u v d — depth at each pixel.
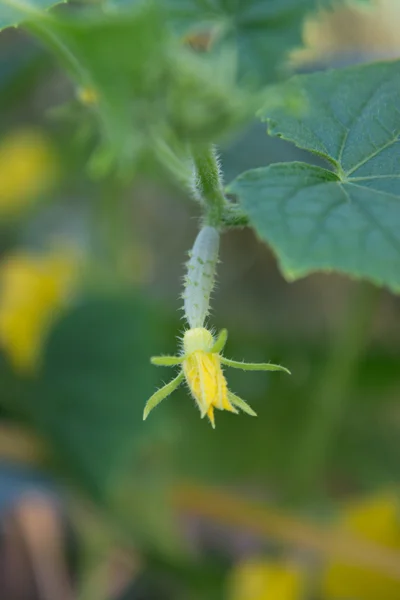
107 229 0.70
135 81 0.41
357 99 0.35
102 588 0.59
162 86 0.42
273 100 0.35
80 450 0.57
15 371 0.59
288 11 0.45
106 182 0.69
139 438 0.56
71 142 0.68
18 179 0.69
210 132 0.43
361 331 0.59
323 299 0.80
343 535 0.55
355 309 0.59
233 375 0.66
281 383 0.66
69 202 0.73
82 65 0.40
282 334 0.70
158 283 0.81
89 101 0.43
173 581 0.58
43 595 0.61
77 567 0.62
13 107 0.71
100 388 0.58
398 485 0.62
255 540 0.59
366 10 0.46
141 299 0.61
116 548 0.59
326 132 0.34
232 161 0.55
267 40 0.45
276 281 0.82
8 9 0.37
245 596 0.55
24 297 0.60
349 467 0.66
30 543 0.61
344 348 0.59
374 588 0.54
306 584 0.55
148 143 0.43
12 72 0.65
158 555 0.57
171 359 0.32
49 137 0.69
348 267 0.28
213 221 0.34
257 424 0.64
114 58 0.39
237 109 0.43
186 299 0.33
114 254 0.69
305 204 0.29
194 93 0.42
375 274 0.28
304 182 0.30
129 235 0.74
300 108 0.35
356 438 0.67
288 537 0.56
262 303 0.81
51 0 0.37
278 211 0.29
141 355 0.58
